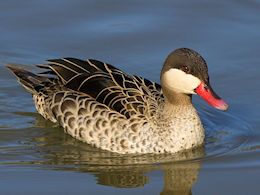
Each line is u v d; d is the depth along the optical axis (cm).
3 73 1836
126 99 1540
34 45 1934
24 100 1753
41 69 1845
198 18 2052
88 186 1426
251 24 2027
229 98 1762
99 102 1552
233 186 1430
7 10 2053
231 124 1670
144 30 1994
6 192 1398
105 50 1922
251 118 1689
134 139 1519
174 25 2019
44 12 2052
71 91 1597
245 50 1922
